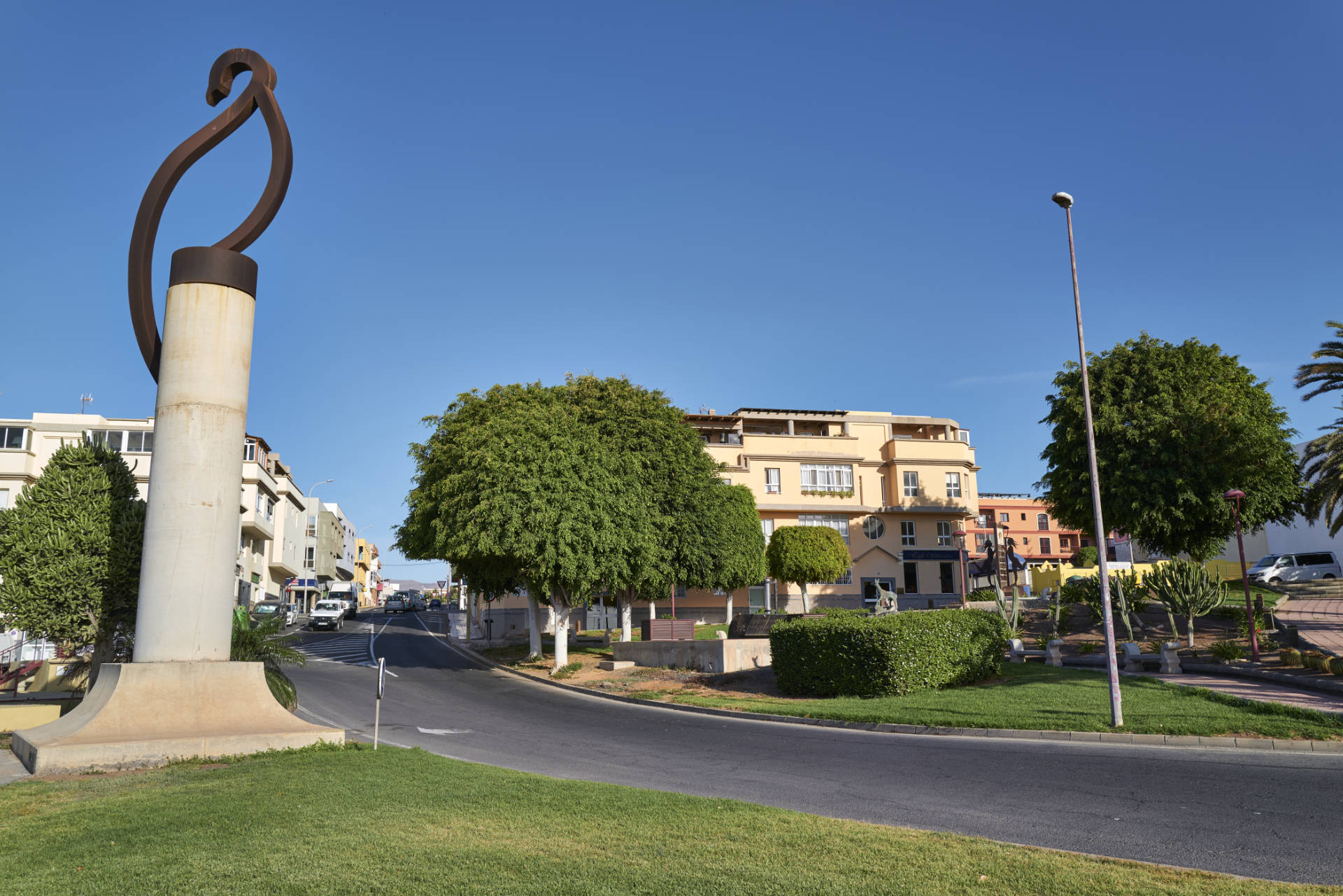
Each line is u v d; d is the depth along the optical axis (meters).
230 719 13.52
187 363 14.54
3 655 27.08
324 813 8.31
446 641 44.47
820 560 46.69
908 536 54.25
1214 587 23.92
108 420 52.09
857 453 54.53
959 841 7.21
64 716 14.45
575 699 22.33
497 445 25.64
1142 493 31.61
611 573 27.27
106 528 16.44
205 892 5.72
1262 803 8.96
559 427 26.84
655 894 5.68
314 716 18.70
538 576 26.27
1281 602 34.56
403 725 17.42
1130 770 10.80
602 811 8.37
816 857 6.66
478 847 6.93
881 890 5.78
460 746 14.49
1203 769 10.70
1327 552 44.31
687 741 14.71
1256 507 32.62
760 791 10.24
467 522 25.53
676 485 32.50
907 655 18.86
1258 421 32.56
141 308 15.65
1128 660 21.48
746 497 41.72
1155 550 35.34
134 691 13.02
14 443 49.41
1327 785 9.68
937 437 60.44
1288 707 13.96
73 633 16.14
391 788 9.63
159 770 11.62
